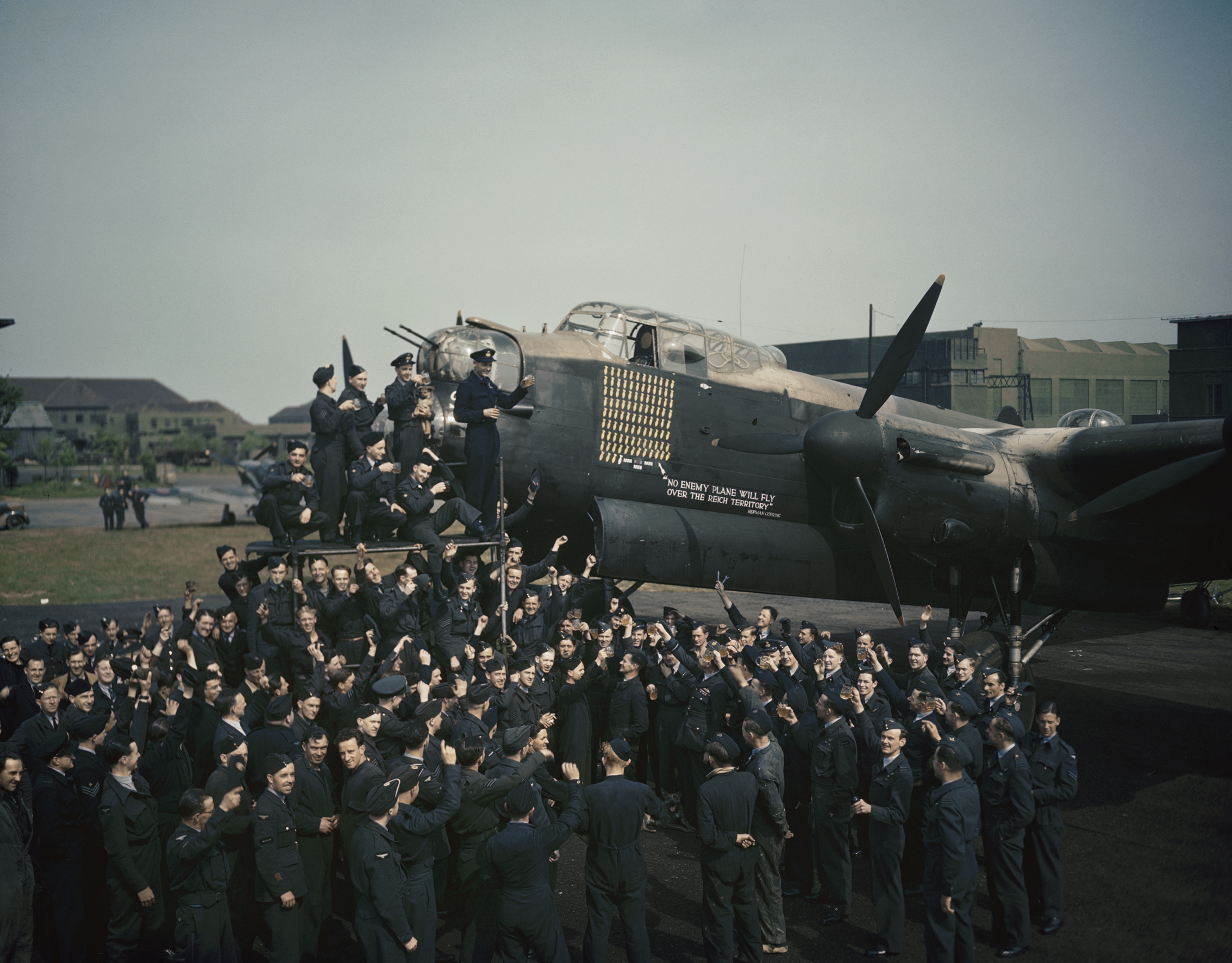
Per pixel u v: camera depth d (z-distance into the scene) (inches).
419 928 258.1
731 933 276.4
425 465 474.3
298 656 411.2
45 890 282.8
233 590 467.2
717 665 374.0
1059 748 306.7
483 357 493.0
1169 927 308.5
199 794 250.2
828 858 316.2
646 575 542.9
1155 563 607.8
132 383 7564.0
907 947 300.4
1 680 406.0
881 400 511.8
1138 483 500.7
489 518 504.4
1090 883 343.6
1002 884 293.4
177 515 2368.4
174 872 250.2
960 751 284.2
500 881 255.9
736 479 587.2
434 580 442.0
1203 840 379.6
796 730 339.9
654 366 573.6
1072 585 567.8
